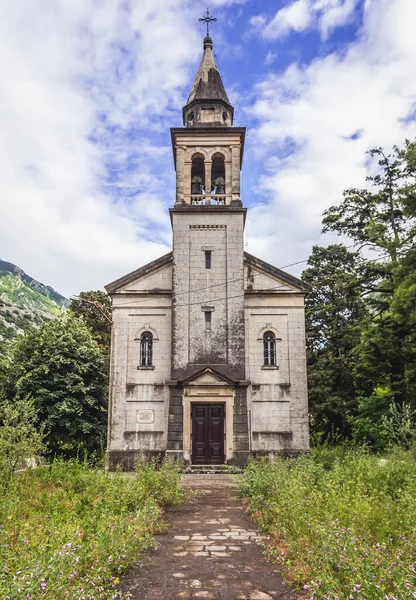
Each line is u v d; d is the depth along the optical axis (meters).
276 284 25.64
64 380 27.27
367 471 13.50
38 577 5.94
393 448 17.55
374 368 28.91
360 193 34.34
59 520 10.07
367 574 6.23
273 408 24.34
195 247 25.45
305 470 13.95
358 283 30.84
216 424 23.80
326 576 6.53
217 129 26.45
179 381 23.72
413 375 26.44
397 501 10.84
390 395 28.75
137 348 25.00
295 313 25.36
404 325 27.50
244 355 24.38
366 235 32.97
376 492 11.62
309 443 26.27
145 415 24.23
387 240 27.34
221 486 18.66
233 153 26.56
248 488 14.91
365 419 30.47
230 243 25.47
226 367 24.22
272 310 25.41
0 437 15.00
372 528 9.05
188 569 8.84
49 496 12.59
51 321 29.94
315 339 37.09
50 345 27.92
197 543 10.55
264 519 11.62
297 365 24.78
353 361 34.22
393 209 31.64
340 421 34.25
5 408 16.75
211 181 26.64
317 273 38.72
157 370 24.69
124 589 7.85
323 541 7.37
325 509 9.47
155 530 11.50
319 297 38.06
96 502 11.77
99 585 7.05
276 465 16.14
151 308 25.41
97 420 28.12
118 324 25.27
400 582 5.97
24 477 13.87
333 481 11.85
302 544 8.48
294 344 25.03
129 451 23.88
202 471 22.45
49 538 8.27
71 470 15.59
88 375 28.62
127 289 25.59
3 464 14.14
